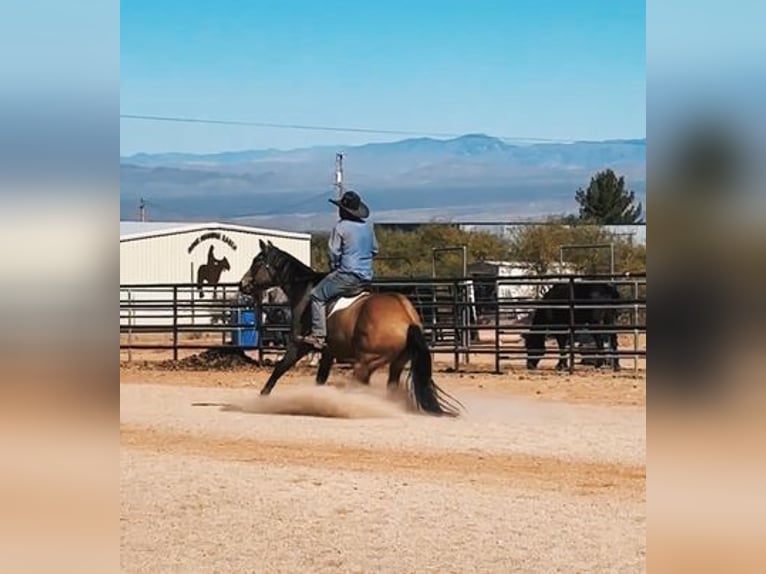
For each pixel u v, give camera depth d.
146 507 8.58
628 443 11.66
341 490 9.23
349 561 7.07
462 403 15.48
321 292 14.22
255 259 15.02
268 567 6.93
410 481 9.63
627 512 8.34
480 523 8.05
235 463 10.57
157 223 49.97
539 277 20.75
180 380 20.06
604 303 20.47
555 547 7.34
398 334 13.84
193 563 6.99
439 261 61.47
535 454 11.02
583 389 17.61
